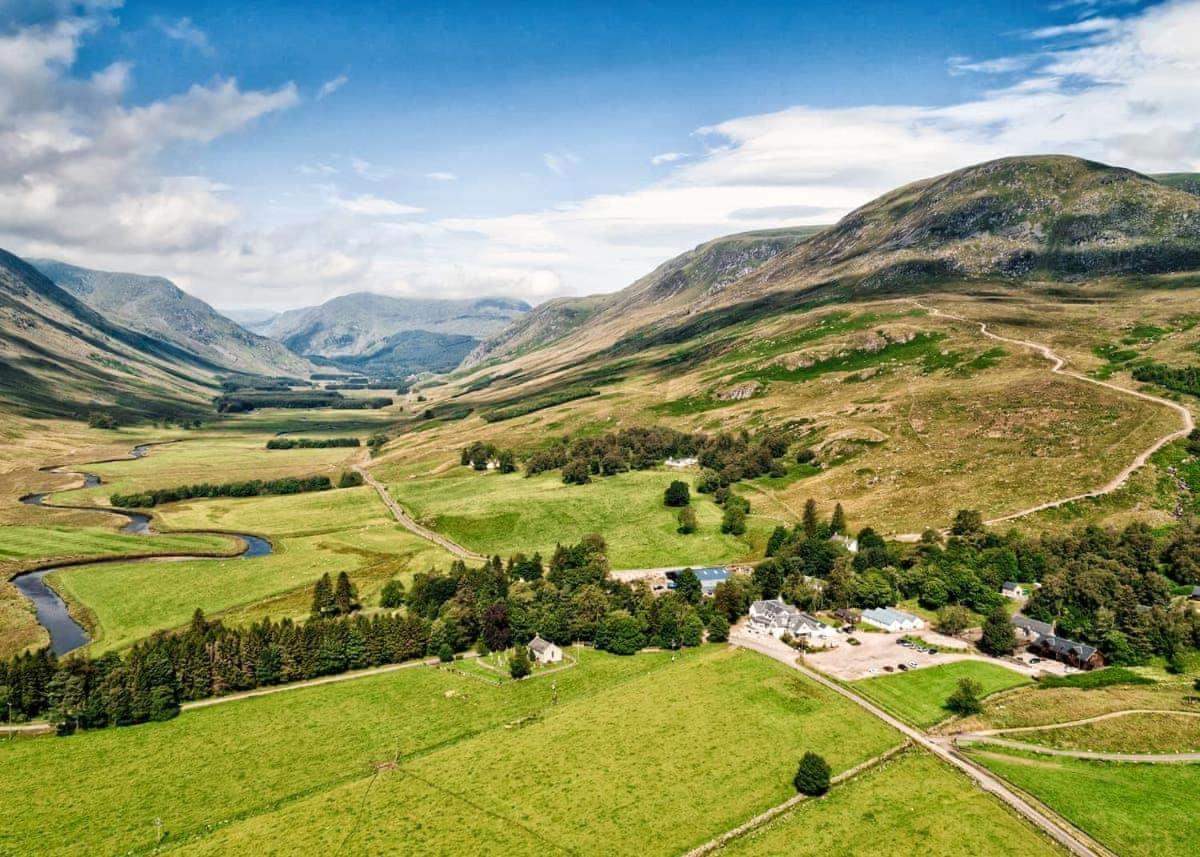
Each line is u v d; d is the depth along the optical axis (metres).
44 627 160.38
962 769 97.38
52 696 115.62
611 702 119.25
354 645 136.88
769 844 84.62
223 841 86.31
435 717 116.31
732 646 140.62
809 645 138.50
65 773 100.94
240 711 119.62
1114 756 98.56
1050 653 129.25
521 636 145.12
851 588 156.12
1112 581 138.12
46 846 85.56
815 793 92.88
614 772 99.00
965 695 111.81
